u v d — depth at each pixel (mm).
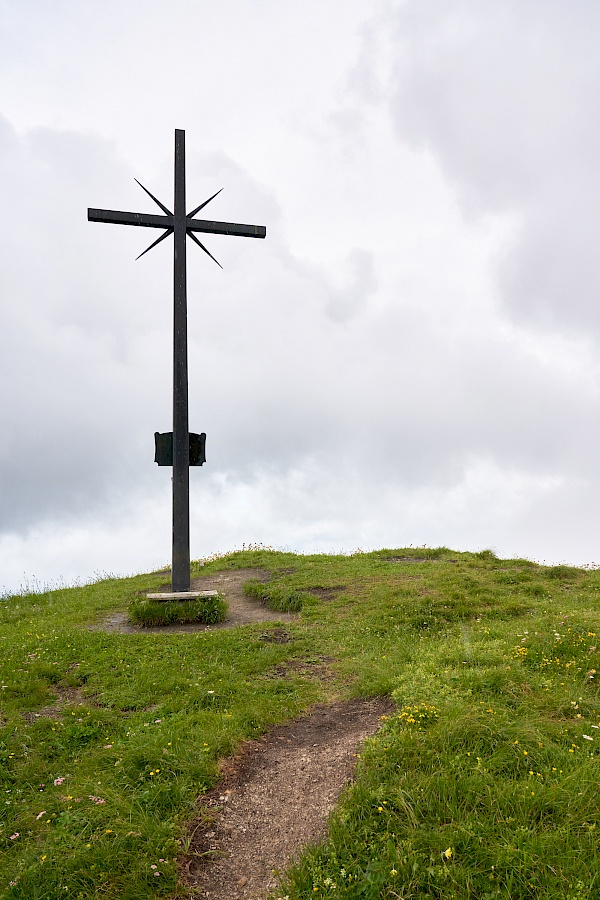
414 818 4516
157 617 12391
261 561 18875
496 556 17734
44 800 5402
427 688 6656
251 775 5852
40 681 8336
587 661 7250
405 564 17422
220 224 14391
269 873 4516
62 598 15273
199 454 14016
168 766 5719
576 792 4633
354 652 9781
